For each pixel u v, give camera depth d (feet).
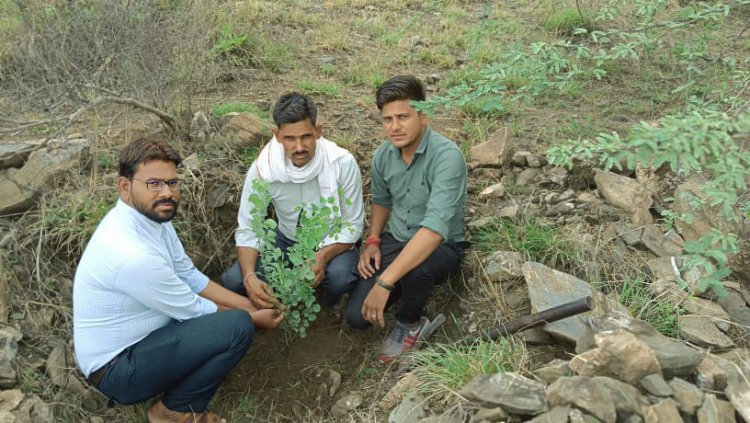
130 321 8.59
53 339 9.77
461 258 10.80
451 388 8.42
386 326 11.10
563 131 13.60
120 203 8.57
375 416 9.22
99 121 12.91
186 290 8.75
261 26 18.44
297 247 9.59
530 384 7.60
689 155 6.54
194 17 14.11
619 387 7.07
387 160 10.38
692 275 9.56
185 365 8.75
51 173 11.14
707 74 14.14
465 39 18.38
